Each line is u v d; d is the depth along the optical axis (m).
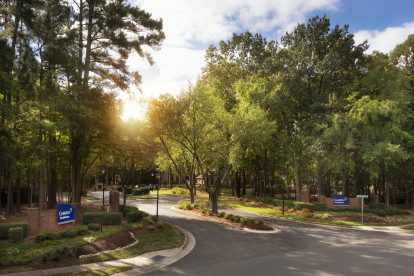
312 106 35.12
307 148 34.66
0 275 10.56
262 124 26.58
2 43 15.87
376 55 38.69
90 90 23.53
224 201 41.25
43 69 21.06
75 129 21.34
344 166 35.19
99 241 14.67
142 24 26.16
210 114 27.52
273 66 35.03
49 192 30.92
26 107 18.77
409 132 34.16
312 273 11.53
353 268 12.27
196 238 18.33
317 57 35.06
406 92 33.50
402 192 48.03
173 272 11.53
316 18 35.69
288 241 18.08
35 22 19.38
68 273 10.91
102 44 26.83
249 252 15.06
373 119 31.17
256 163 46.81
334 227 24.70
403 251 15.62
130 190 51.66
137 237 17.31
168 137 27.59
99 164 43.72
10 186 22.33
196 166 34.00
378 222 28.53
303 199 34.38
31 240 15.20
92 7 25.55
